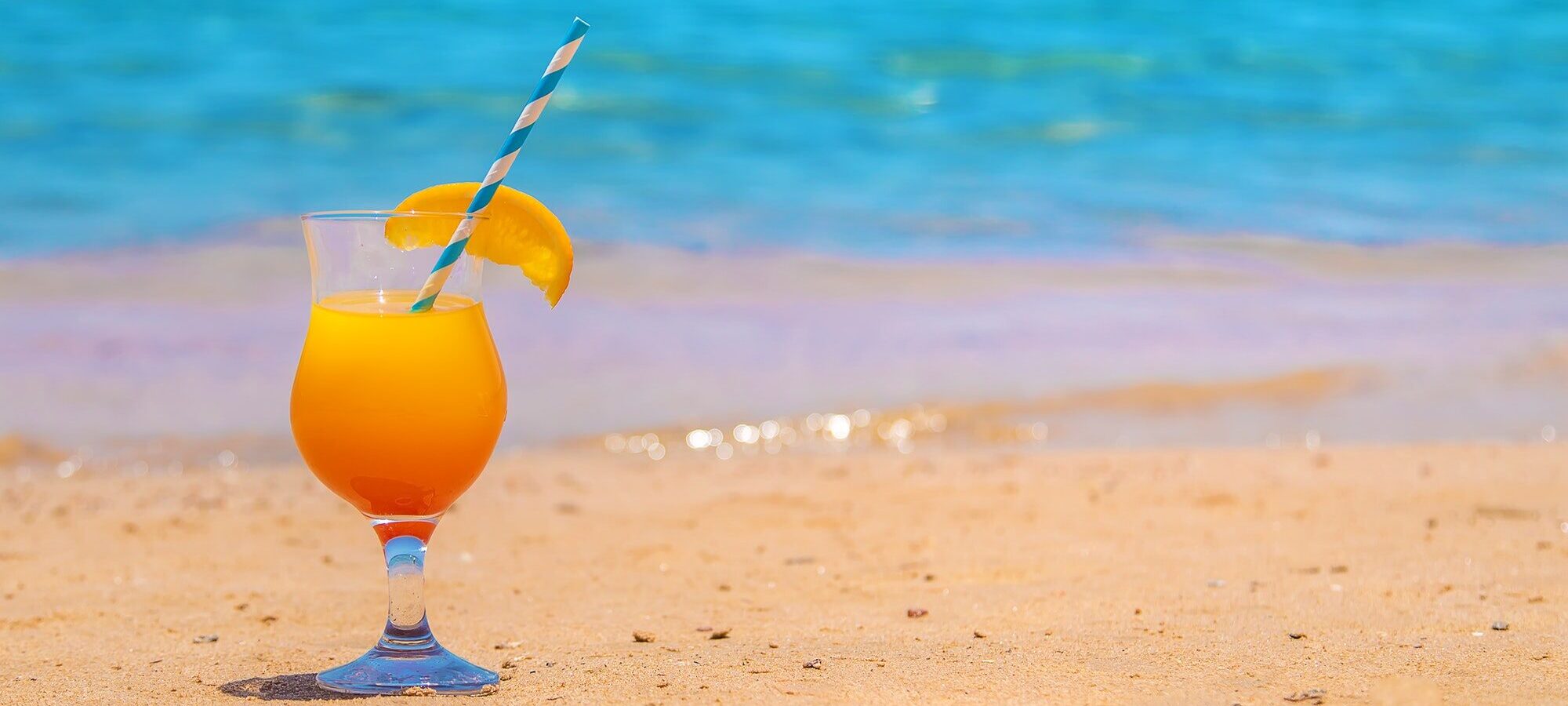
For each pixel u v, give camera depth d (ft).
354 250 8.49
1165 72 60.90
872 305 28.48
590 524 15.84
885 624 11.14
